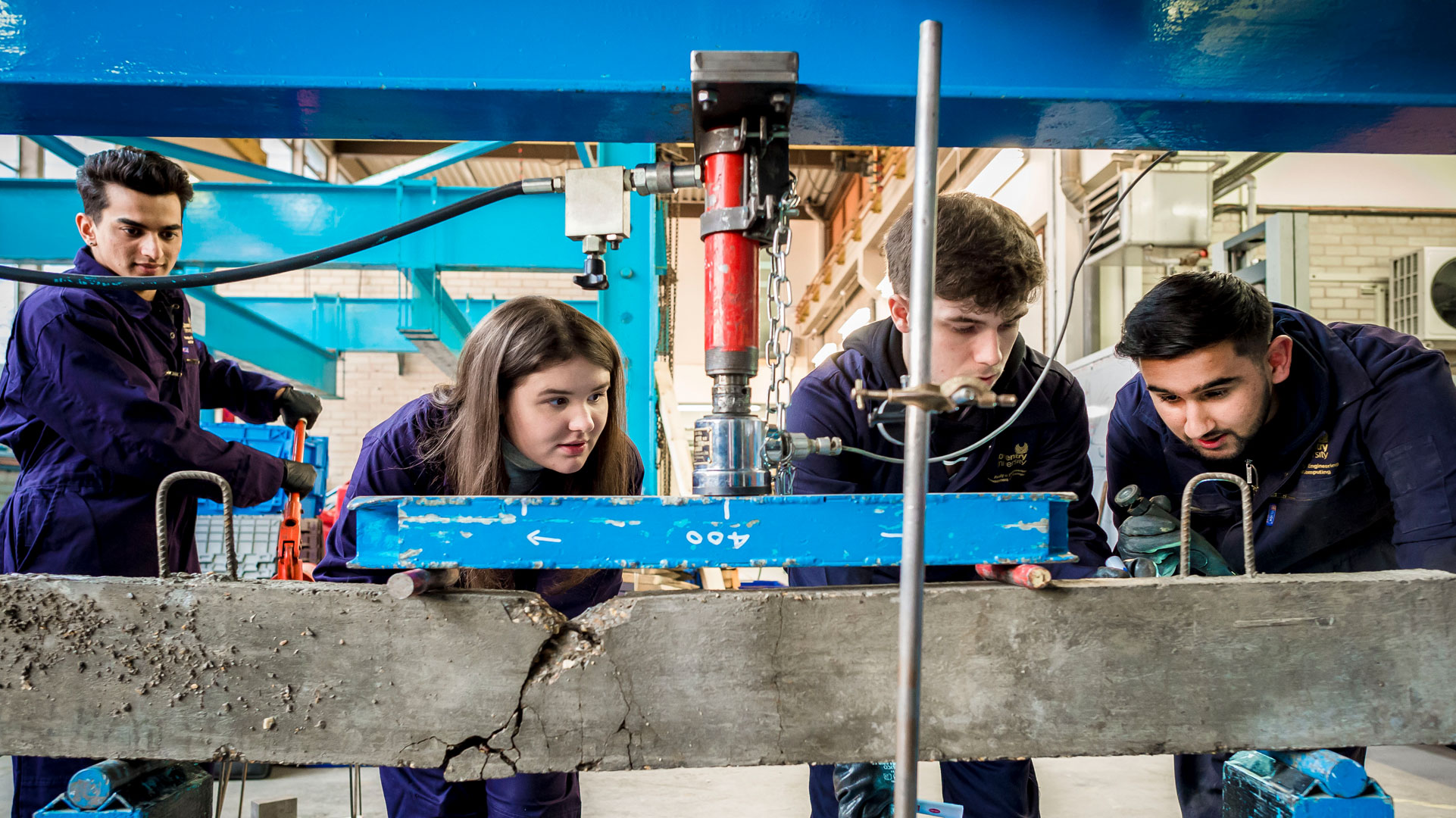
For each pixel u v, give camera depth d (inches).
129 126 39.9
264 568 110.4
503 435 44.4
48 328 53.3
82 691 31.3
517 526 30.2
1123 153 155.3
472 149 129.7
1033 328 212.8
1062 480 54.0
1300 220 133.9
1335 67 36.0
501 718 31.0
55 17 34.4
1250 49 36.0
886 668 31.4
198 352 69.4
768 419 32.3
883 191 335.9
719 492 31.6
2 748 31.4
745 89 31.6
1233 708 32.2
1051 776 95.0
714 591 31.9
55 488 54.1
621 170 37.3
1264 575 33.6
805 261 502.6
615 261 128.9
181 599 31.1
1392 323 193.2
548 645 31.4
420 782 44.0
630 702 31.1
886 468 52.2
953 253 40.6
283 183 126.3
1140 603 31.9
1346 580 32.5
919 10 35.7
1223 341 42.1
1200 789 49.4
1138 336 43.9
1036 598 31.7
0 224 119.6
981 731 31.6
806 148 353.1
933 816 45.1
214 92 35.5
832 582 52.9
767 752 31.2
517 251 126.5
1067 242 186.4
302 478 64.7
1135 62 36.0
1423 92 36.0
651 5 35.2
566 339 41.3
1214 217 193.6
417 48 34.9
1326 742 32.4
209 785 35.2
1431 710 32.5
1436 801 85.1
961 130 40.0
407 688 31.0
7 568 54.0
